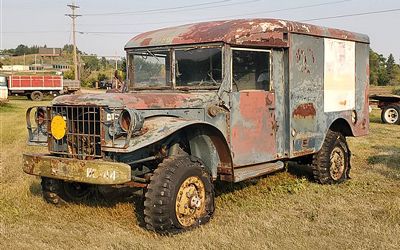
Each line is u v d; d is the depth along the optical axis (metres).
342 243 4.88
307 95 7.21
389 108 19.45
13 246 4.82
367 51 8.79
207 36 6.10
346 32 8.16
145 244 4.84
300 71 7.04
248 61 6.32
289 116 6.87
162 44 6.42
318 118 7.48
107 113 5.05
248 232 5.20
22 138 13.02
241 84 6.23
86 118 5.23
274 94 6.69
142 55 6.68
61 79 42.25
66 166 5.15
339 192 7.13
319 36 7.43
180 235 5.10
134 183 5.32
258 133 6.45
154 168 5.64
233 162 6.09
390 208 5.98
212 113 5.84
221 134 5.65
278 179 7.82
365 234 5.15
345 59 8.12
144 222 5.40
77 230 5.36
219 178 6.02
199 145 5.76
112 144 4.97
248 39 6.21
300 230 5.30
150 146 5.51
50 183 6.13
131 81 6.79
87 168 4.98
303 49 7.11
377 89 33.50
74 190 6.34
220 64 6.01
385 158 9.98
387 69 50.62
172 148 5.65
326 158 7.65
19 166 8.87
